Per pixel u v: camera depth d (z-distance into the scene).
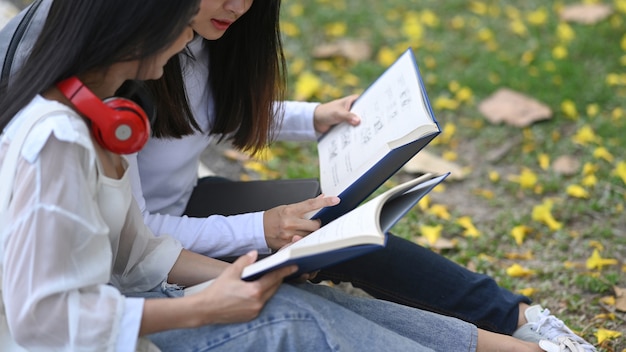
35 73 1.92
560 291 3.26
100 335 1.87
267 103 2.66
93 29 1.87
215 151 4.30
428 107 2.44
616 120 4.48
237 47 2.55
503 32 5.43
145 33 1.88
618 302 3.15
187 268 2.30
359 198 2.46
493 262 3.45
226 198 2.78
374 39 5.35
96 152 1.96
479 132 4.49
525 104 4.63
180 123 2.45
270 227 2.44
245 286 1.97
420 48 5.23
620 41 5.24
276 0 2.51
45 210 1.83
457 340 2.34
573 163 4.18
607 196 3.86
